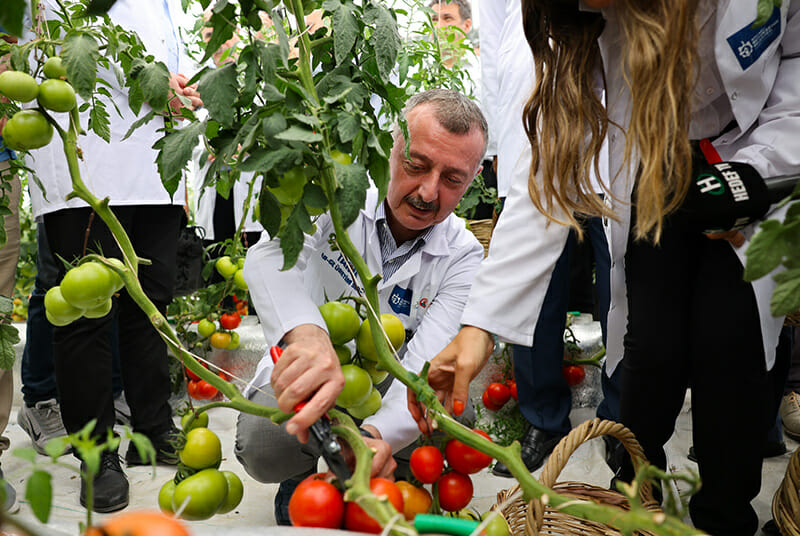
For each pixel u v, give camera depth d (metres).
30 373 2.02
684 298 1.12
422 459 0.84
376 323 0.81
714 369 1.04
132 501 1.60
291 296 1.04
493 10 2.24
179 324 2.54
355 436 0.73
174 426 1.87
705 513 1.10
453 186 1.27
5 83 0.85
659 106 0.93
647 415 1.16
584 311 2.14
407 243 1.41
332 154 0.79
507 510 1.08
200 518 0.78
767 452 1.82
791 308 0.51
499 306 1.17
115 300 1.67
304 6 0.92
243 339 2.59
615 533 1.02
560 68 1.12
